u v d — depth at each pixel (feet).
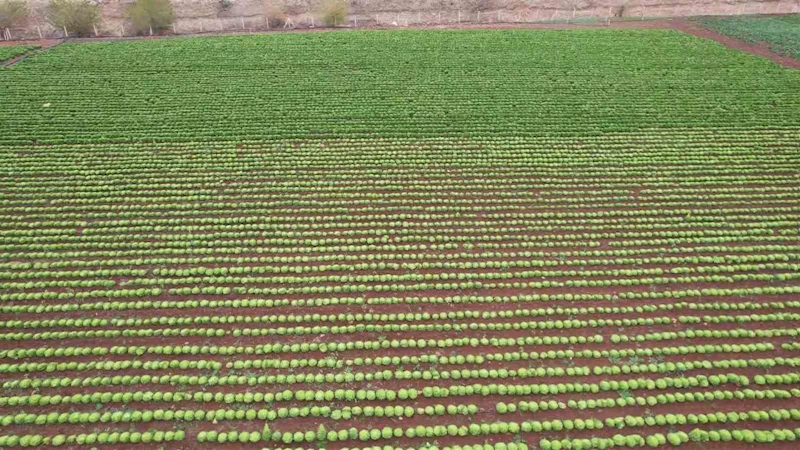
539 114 92.22
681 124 88.43
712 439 40.98
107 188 71.61
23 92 98.27
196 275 57.88
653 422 42.19
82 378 45.88
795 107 93.15
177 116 91.15
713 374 46.26
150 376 45.96
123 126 87.66
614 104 95.86
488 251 61.11
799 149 80.59
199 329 50.72
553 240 62.90
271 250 61.21
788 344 48.78
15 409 43.52
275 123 89.30
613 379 46.01
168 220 65.72
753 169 75.97
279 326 51.31
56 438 40.93
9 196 70.03
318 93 100.53
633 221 65.98
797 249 61.05
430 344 48.70
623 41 127.24
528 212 68.18
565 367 46.96
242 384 45.47
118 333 49.96
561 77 107.55
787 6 157.48
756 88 100.94
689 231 63.67
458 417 43.16
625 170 76.28
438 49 122.31
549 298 54.08
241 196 70.79
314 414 42.96
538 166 77.56
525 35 131.54
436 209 68.28
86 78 105.19
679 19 147.84
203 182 73.82
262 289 55.52
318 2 154.40
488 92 101.04
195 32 140.56
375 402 44.19
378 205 69.72
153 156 79.77
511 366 47.09
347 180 74.43
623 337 49.37
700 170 76.02
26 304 53.78
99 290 55.31
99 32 137.69
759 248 61.11
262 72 109.60
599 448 40.86
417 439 41.55
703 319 51.34
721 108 93.45
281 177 74.79
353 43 126.00
